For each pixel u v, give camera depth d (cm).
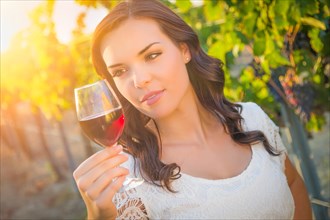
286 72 327
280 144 240
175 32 201
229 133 219
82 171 169
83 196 171
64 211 1208
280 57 295
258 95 345
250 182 205
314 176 355
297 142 353
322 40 285
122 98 212
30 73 715
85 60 570
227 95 353
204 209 199
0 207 1351
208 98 224
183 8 327
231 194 201
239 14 297
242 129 223
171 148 212
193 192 200
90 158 170
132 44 191
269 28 293
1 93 1007
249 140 216
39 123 1516
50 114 708
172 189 201
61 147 1784
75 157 1644
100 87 182
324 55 290
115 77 199
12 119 1658
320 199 351
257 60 330
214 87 226
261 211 204
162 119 212
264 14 290
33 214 1254
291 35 298
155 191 201
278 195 210
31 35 589
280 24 278
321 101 342
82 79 616
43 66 610
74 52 555
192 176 204
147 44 191
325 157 571
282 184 213
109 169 168
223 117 221
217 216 199
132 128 211
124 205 198
